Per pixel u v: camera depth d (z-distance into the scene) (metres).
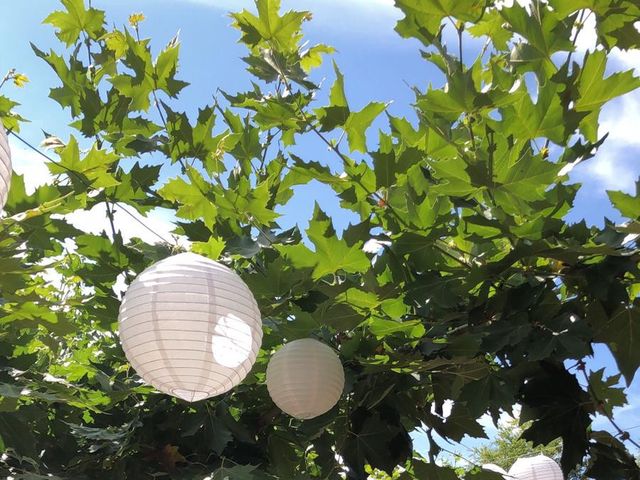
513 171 2.37
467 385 2.86
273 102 2.76
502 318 2.58
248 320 2.26
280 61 2.98
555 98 2.36
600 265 2.47
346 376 3.03
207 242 2.77
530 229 2.43
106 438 2.97
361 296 2.75
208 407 3.14
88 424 3.49
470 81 2.33
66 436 3.24
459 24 2.41
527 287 2.57
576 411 2.73
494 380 2.83
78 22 3.10
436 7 2.33
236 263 3.04
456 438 3.17
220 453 3.03
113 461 3.21
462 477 3.14
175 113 3.04
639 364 2.59
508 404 2.80
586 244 2.46
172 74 3.08
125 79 3.07
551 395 2.72
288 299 2.79
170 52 3.09
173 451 3.13
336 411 3.12
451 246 2.73
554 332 2.50
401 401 3.13
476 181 2.38
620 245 2.38
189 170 2.80
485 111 2.46
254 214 2.84
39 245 2.96
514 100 2.36
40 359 3.88
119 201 3.01
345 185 2.70
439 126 2.50
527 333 2.49
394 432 3.10
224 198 2.81
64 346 4.16
